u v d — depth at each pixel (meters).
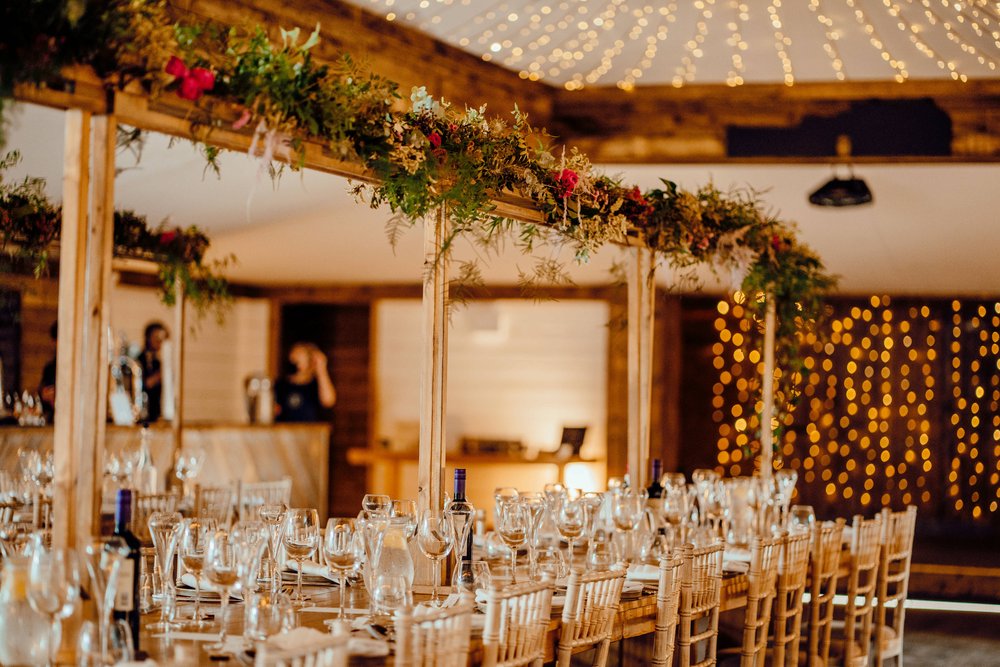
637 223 5.00
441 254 3.74
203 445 8.90
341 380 13.14
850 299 12.30
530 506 3.83
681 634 3.77
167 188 8.23
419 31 7.20
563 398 12.17
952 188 9.12
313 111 3.11
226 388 12.88
